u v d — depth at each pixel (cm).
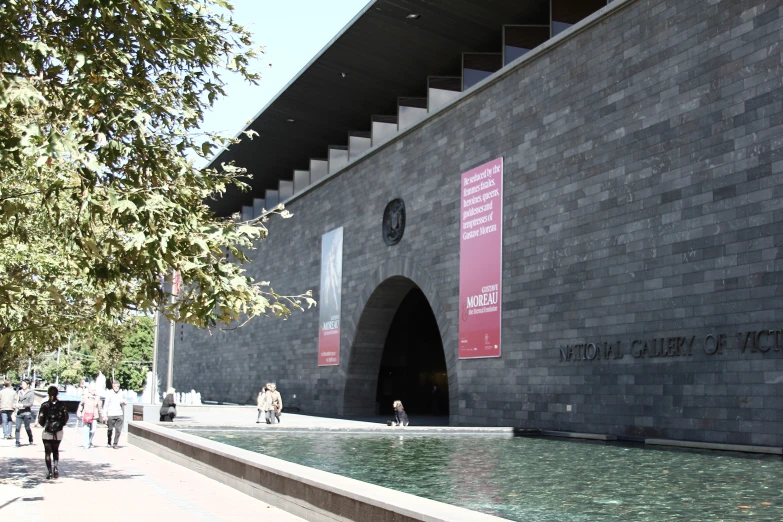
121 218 1038
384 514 788
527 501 1099
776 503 1080
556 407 2464
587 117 2450
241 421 3028
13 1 950
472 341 2898
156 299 1166
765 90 1900
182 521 989
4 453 2016
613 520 953
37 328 1602
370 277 3722
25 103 870
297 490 1031
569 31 2534
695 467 1522
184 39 1129
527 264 2656
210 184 1225
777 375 1808
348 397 3875
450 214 3122
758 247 1880
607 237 2328
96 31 1059
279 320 4769
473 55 3234
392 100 3834
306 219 4528
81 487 1330
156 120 1191
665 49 2191
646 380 2153
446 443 2116
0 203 1132
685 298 2059
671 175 2134
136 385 8988
